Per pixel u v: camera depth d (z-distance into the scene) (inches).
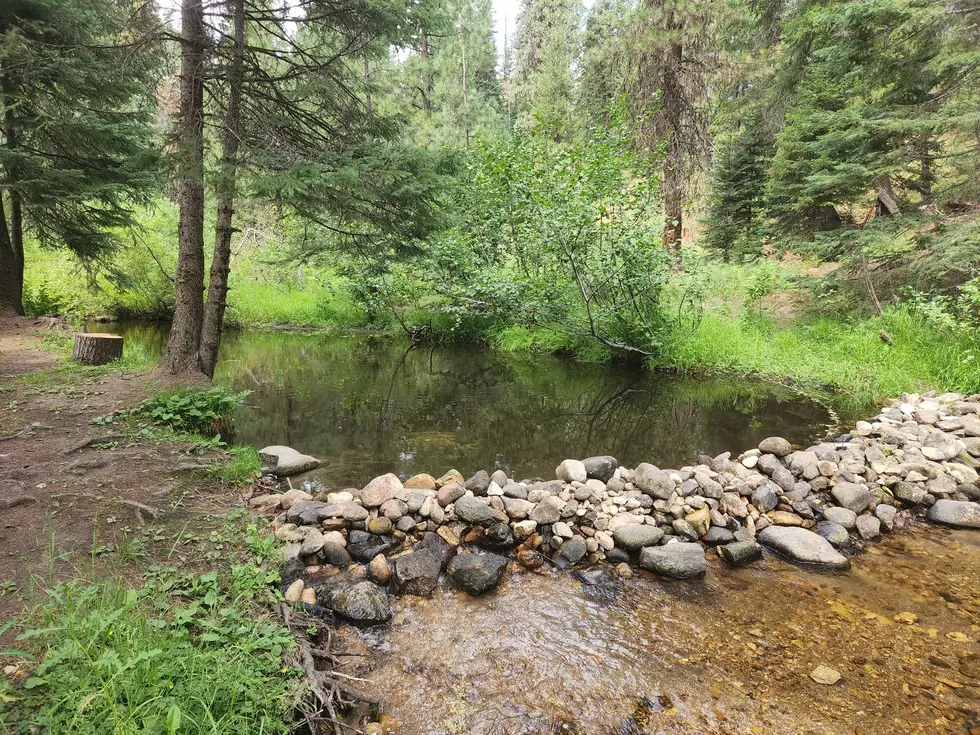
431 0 232.7
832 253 374.9
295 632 108.8
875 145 346.6
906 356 321.7
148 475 167.8
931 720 96.4
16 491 144.7
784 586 141.9
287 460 211.0
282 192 217.5
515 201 404.2
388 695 101.4
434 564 143.5
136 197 432.8
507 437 264.1
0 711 73.6
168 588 111.7
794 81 472.1
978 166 309.1
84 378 268.4
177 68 256.5
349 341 608.7
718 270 498.3
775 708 99.6
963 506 177.5
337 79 244.4
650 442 256.7
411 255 280.2
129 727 67.8
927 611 130.0
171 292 668.1
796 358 371.2
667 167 469.4
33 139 368.8
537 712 98.5
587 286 409.4
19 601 100.0
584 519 167.0
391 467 219.9
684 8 438.6
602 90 563.2
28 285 551.5
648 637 120.6
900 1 287.9
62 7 327.0
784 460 209.6
